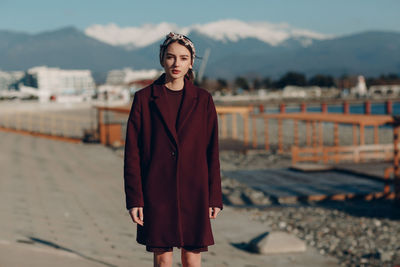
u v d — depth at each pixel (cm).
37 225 786
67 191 1326
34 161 2002
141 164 255
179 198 251
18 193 1155
